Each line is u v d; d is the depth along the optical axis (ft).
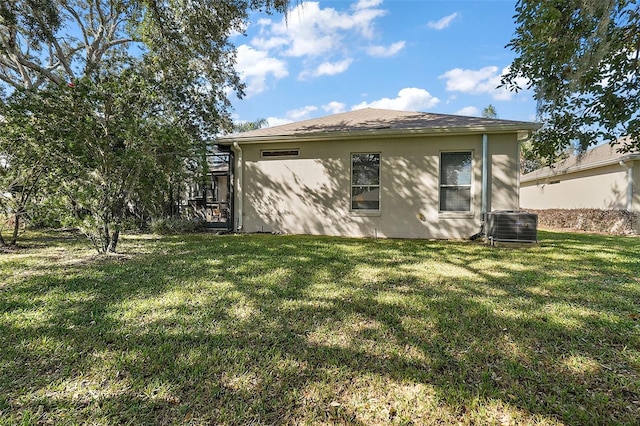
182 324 9.41
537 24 13.21
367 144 29.25
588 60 13.08
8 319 9.69
